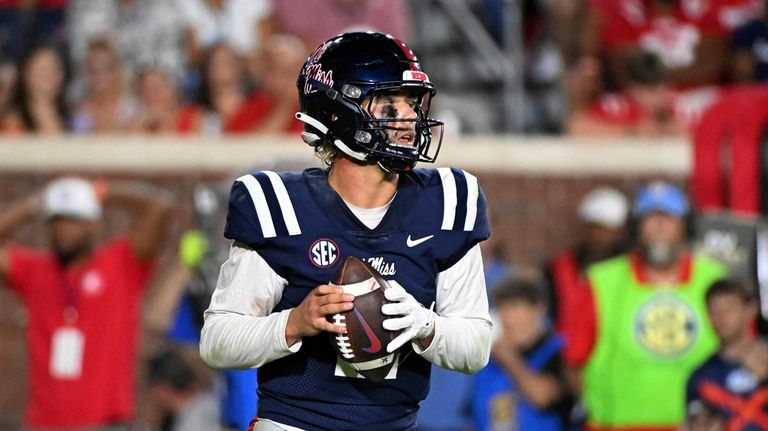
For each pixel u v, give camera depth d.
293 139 29.97
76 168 29.17
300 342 11.16
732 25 36.19
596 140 31.69
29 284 24.77
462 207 11.66
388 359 11.16
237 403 18.83
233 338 11.30
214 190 22.09
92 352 24.61
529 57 33.91
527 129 33.12
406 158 11.34
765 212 26.89
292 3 32.78
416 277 11.47
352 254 11.38
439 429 23.50
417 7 34.44
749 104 27.02
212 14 32.56
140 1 32.53
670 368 24.78
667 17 35.59
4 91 30.73
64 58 31.16
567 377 24.16
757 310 24.98
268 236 11.33
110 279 24.86
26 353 28.38
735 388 22.58
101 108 31.12
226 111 31.12
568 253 27.31
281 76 30.73
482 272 11.99
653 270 25.11
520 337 23.95
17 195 29.00
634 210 25.83
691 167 29.61
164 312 24.98
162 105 31.00
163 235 25.30
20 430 28.28
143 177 29.28
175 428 23.23
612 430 24.78
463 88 33.59
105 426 24.67
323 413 11.60
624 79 34.41
